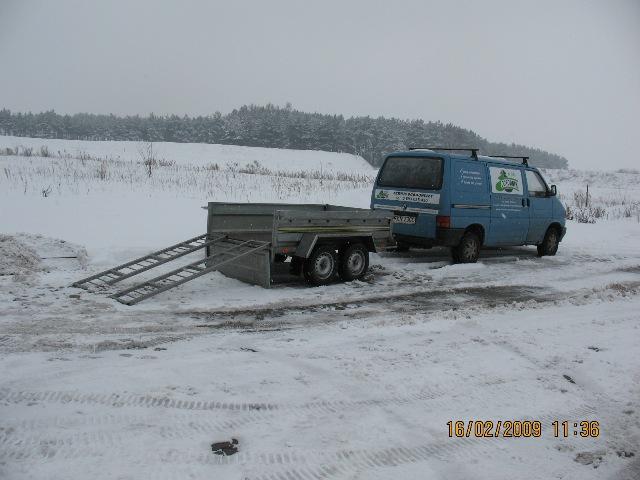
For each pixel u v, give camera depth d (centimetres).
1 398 407
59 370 465
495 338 605
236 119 10094
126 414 392
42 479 310
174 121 10325
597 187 4128
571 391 478
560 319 696
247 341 573
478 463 358
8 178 1841
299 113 10025
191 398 424
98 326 609
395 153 1123
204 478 321
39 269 850
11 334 566
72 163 2639
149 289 781
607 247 1441
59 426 370
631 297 841
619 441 397
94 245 1037
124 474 319
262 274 832
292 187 2284
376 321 661
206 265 924
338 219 872
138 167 2786
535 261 1196
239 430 380
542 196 1228
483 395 461
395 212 1088
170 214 1421
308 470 337
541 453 376
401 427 399
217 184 2261
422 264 1087
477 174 1083
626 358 557
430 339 596
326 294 814
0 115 10500
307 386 459
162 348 539
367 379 479
